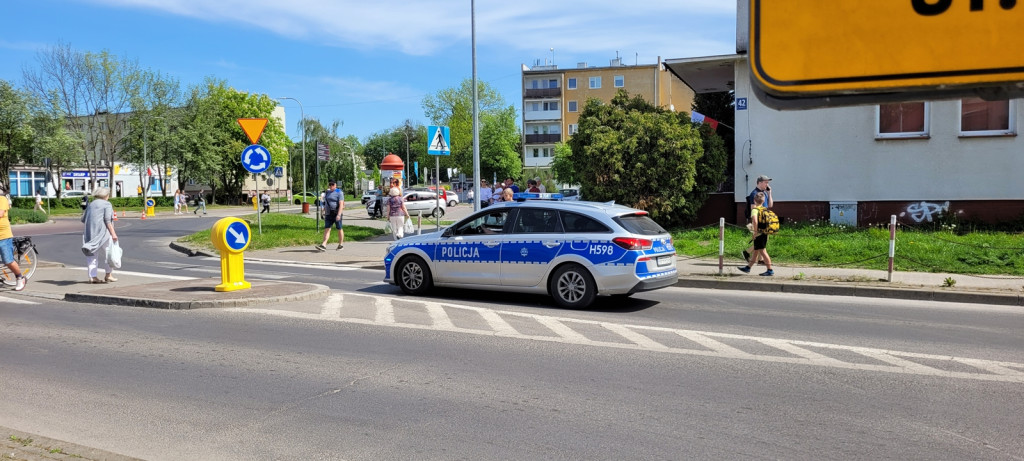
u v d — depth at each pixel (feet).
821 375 20.30
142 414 17.19
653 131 57.82
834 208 58.34
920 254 43.88
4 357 22.95
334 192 60.59
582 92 297.94
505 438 15.33
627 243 30.86
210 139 206.08
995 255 42.04
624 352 23.22
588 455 14.30
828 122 58.18
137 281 42.22
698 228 58.54
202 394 18.78
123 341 25.27
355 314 30.42
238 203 239.71
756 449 14.55
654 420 16.42
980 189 54.60
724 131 86.84
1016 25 5.34
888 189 56.95
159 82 191.21
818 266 44.04
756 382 19.60
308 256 56.44
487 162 274.36
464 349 23.73
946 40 5.51
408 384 19.57
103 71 179.01
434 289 38.24
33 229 101.45
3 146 161.79
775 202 60.13
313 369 21.22
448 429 15.94
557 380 19.88
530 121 303.68
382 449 14.76
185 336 26.09
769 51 6.00
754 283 38.65
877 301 34.76
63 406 17.84
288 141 248.52
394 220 60.03
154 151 194.59
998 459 13.94
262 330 27.12
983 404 17.49
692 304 33.76
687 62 62.49
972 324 28.48
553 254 32.19
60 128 170.60
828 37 5.81
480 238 34.37
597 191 59.26
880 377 20.06
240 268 36.14
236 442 15.28
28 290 38.11
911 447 14.60
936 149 55.52
